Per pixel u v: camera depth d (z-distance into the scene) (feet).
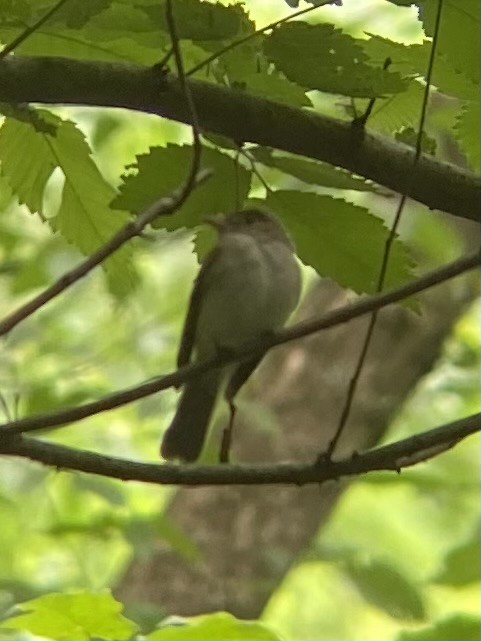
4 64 16.97
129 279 19.21
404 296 16.48
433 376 43.86
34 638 16.25
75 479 29.48
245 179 16.90
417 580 36.70
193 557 28.50
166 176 16.76
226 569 35.01
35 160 17.99
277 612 51.03
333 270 17.62
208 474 18.10
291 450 35.99
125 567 36.88
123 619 15.44
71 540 37.86
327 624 50.88
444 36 15.03
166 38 16.11
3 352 39.42
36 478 36.86
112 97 17.42
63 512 37.78
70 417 16.97
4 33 16.44
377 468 18.30
